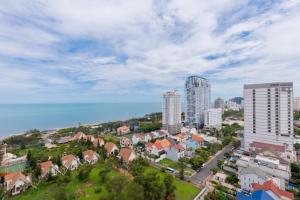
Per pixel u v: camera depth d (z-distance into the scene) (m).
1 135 132.00
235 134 108.00
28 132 129.25
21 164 66.50
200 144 85.62
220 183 48.28
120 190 35.59
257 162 55.84
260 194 35.22
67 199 36.69
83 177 48.41
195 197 41.06
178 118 121.62
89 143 83.25
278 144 71.81
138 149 80.75
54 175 51.12
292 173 51.44
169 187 39.06
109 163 58.19
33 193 43.22
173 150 68.75
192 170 57.81
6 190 43.16
